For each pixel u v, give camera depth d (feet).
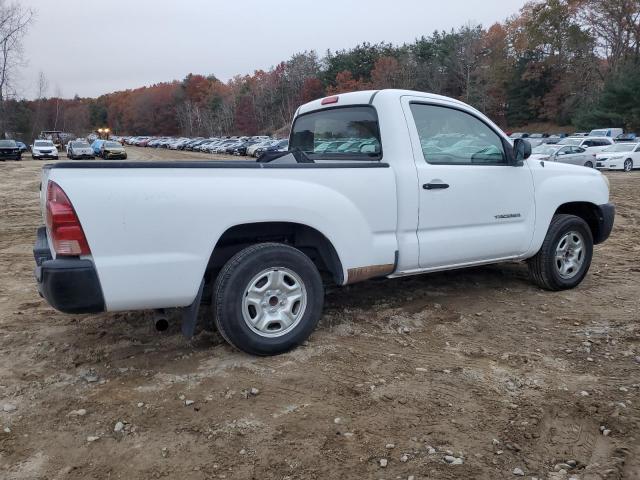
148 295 11.43
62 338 14.37
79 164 10.87
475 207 15.81
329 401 10.98
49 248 12.48
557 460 9.18
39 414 10.61
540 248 17.76
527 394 11.27
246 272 12.32
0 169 93.56
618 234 30.89
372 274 14.26
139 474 8.84
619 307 16.63
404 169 14.40
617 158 87.20
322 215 13.10
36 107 290.76
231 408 10.74
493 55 232.73
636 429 9.96
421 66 253.65
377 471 8.87
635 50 194.90
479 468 8.95
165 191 11.39
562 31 211.82
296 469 8.92
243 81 415.44
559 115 219.20
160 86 510.17
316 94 304.30
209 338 14.23
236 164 12.48
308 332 13.30
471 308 16.52
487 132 16.56
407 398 11.09
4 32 172.24
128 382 11.86
